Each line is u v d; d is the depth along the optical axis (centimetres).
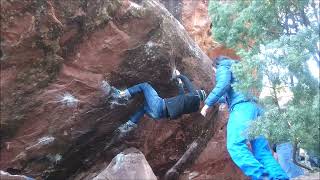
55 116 500
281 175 515
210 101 545
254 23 481
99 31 473
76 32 456
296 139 415
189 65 608
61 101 491
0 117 454
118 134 593
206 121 670
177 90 601
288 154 597
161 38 525
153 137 632
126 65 522
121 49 500
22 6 400
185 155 667
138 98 571
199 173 690
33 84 454
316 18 464
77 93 500
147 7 498
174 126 643
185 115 639
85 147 570
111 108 548
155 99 546
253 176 514
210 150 692
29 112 474
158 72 556
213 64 652
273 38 480
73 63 478
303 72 414
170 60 553
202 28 756
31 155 511
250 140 543
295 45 414
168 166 672
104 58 495
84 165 589
